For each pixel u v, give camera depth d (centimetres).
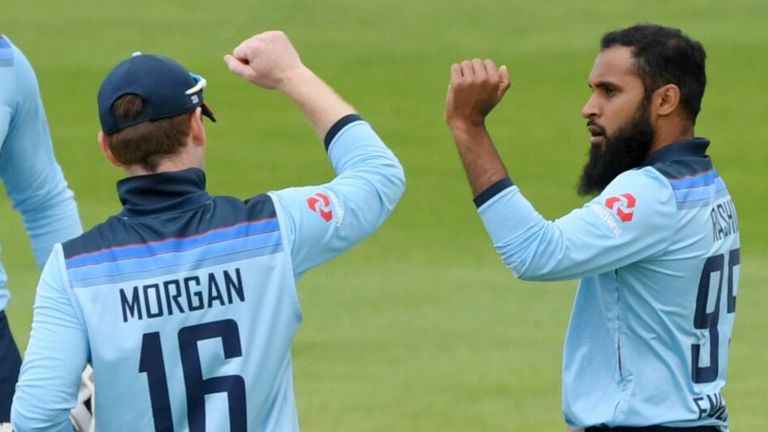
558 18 8644
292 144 6588
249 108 7194
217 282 1383
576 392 1655
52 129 6888
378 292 4434
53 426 1357
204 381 1374
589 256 1571
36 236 1994
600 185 1686
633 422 1620
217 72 7888
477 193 1582
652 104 1648
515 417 3241
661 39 1655
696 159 1662
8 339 1941
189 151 1420
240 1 9156
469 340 3906
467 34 8450
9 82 1895
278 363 1405
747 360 3666
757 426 3131
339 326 4056
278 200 1424
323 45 8331
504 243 1571
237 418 1376
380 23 8694
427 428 3152
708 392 1644
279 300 1398
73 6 9075
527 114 6994
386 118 7025
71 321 1362
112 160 1427
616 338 1633
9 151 1941
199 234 1393
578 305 1670
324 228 1423
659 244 1596
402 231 5216
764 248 4947
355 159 1471
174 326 1371
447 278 4609
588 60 7900
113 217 1414
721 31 8294
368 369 3638
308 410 3284
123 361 1362
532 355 3756
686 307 1620
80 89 7625
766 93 7244
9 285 4472
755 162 6175
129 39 8500
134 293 1370
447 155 6353
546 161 6225
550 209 5553
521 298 4362
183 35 8556
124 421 1373
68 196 2011
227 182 6022
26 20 8812
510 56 8025
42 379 1346
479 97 1591
